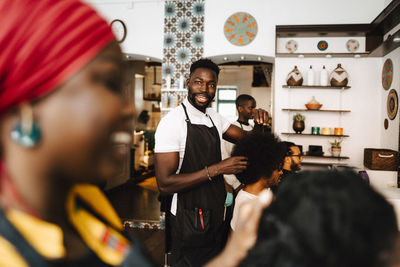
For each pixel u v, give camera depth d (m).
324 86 4.14
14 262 0.29
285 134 4.33
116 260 0.41
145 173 7.72
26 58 0.26
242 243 0.46
